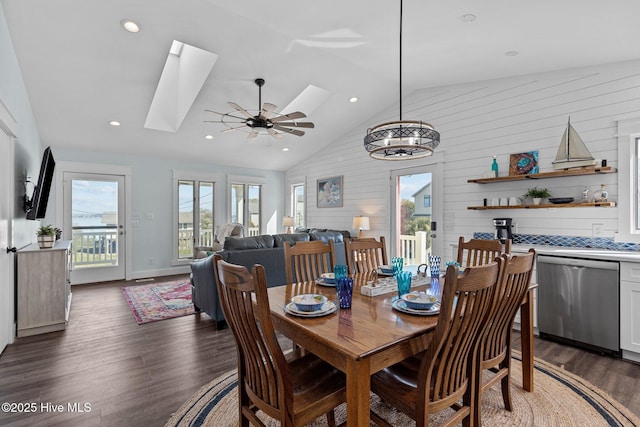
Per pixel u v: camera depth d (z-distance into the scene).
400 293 1.84
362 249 2.77
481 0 2.32
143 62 3.48
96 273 5.55
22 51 3.15
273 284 3.58
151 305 4.19
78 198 5.41
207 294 3.42
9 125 2.81
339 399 1.43
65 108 4.19
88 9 2.78
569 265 2.86
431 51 3.32
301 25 3.04
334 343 1.23
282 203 7.86
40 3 2.68
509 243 2.40
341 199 6.22
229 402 2.06
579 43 2.82
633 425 1.82
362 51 3.47
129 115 4.52
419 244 4.84
